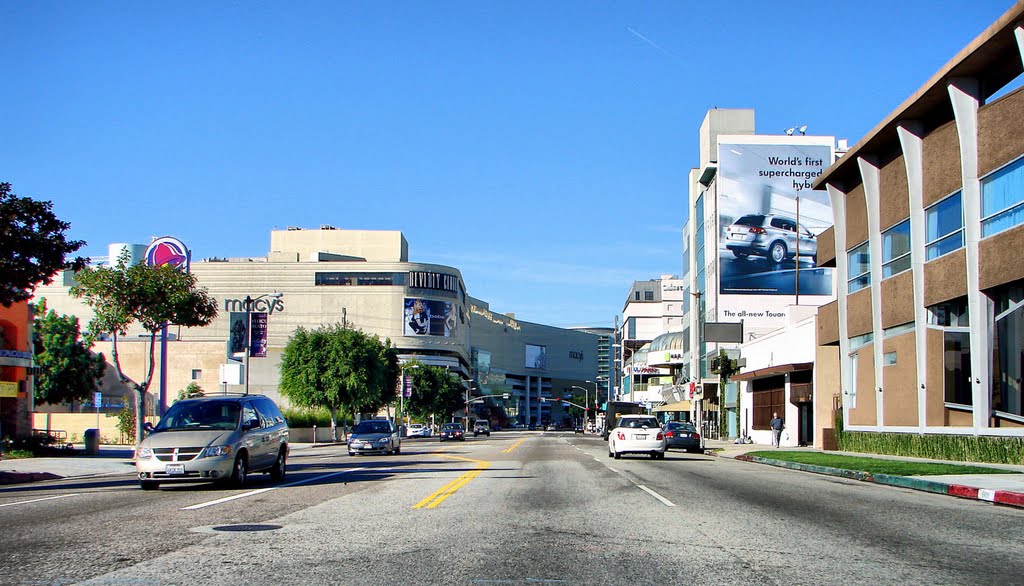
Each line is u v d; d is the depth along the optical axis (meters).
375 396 68.50
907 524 12.17
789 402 50.50
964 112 26.55
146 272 32.28
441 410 115.38
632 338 149.38
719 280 73.44
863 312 35.66
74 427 61.44
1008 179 24.77
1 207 20.86
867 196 34.44
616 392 144.62
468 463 29.20
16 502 14.79
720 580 7.79
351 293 153.62
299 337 66.81
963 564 8.84
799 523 12.06
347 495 15.84
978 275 26.19
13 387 33.78
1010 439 24.59
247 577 7.64
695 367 78.31
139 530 10.70
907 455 30.86
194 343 76.69
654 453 33.53
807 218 73.81
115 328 32.38
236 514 12.55
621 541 10.10
